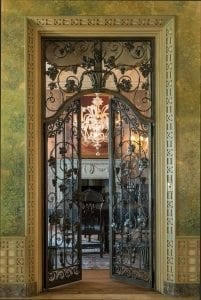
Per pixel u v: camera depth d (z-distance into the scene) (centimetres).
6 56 657
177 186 660
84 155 1080
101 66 698
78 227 731
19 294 648
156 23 666
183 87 663
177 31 663
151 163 690
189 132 662
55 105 732
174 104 660
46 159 686
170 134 664
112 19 662
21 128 658
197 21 664
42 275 677
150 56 694
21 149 657
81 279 739
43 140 684
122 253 736
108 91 699
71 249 723
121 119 739
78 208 730
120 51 698
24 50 657
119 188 745
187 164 662
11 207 654
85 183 1098
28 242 654
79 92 702
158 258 678
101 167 1084
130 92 701
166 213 666
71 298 644
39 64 677
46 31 670
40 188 677
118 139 748
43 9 661
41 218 677
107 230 980
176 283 654
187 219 660
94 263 873
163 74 672
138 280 707
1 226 653
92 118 1080
